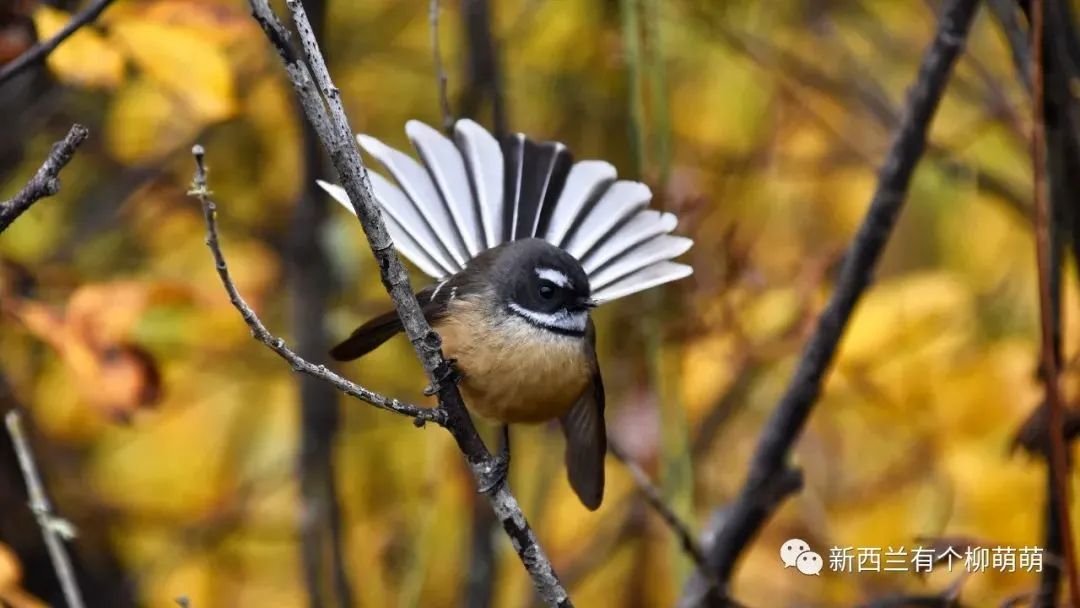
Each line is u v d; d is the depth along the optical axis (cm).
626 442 1070
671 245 806
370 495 1230
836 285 894
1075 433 761
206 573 1164
